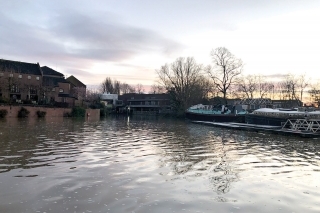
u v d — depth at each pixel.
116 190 7.61
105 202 6.68
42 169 9.70
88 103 71.69
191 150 15.05
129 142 17.72
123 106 110.00
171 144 17.34
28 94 61.75
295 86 77.44
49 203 6.50
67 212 6.02
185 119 61.91
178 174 9.58
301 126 28.31
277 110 37.50
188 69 69.06
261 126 34.53
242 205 6.79
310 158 13.61
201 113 53.91
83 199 6.83
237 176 9.61
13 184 7.88
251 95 82.06
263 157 13.58
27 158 11.49
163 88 75.50
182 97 68.19
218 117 49.53
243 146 17.53
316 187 8.52
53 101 64.19
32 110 45.94
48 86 64.12
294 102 73.69
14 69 62.72
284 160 12.94
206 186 8.27
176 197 7.20
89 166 10.35
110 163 10.98
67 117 50.97
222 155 13.75
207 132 28.17
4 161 10.81
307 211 6.54
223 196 7.41
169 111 80.38
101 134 22.36
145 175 9.29
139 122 45.34
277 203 7.02
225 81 62.56
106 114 74.88
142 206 6.49
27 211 6.02
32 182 8.10
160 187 8.01
